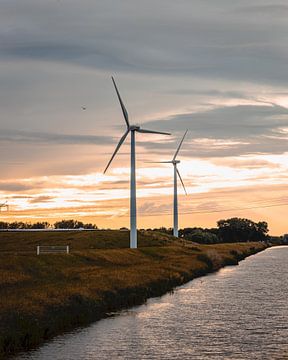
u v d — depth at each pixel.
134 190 116.56
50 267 71.56
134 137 115.94
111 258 93.75
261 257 162.62
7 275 60.53
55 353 33.75
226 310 50.84
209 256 115.00
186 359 32.53
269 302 56.47
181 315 47.91
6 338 33.97
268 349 35.00
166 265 89.81
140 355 33.44
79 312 44.78
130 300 54.75
